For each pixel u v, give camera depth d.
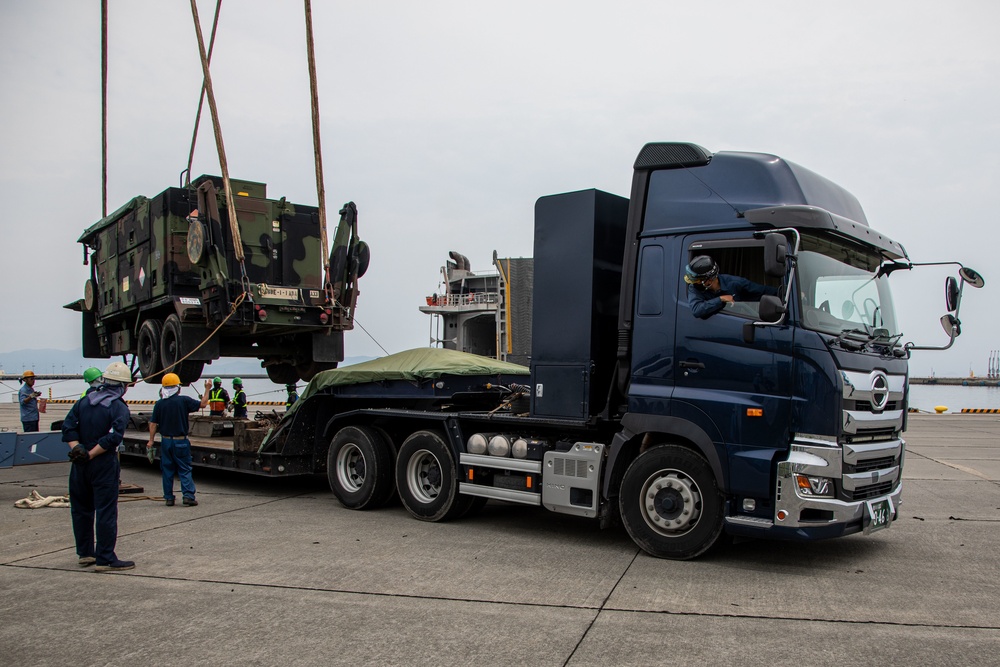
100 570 6.34
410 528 8.12
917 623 5.00
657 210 6.91
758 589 5.80
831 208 6.69
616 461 6.98
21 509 9.38
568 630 4.86
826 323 6.30
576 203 7.39
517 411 8.05
